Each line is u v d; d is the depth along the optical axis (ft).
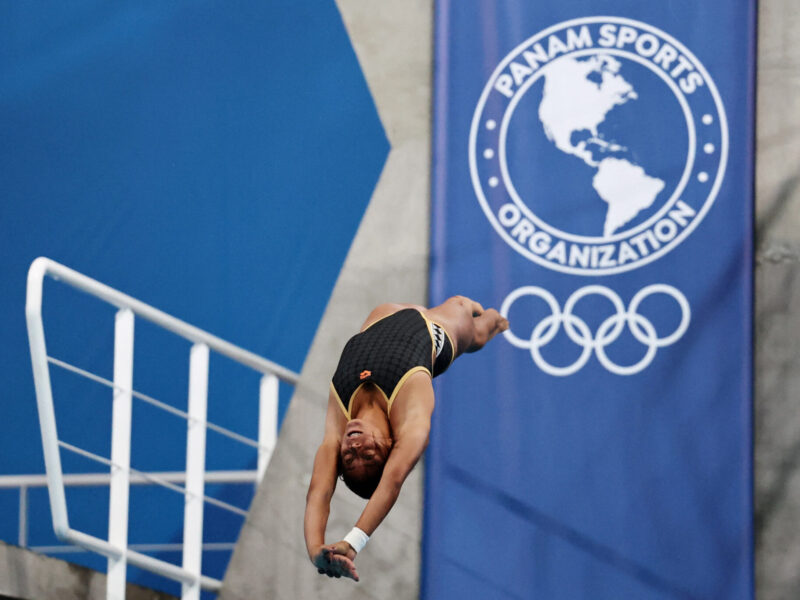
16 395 58.18
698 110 52.37
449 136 53.16
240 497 61.16
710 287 51.08
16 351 58.23
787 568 48.88
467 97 53.36
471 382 50.98
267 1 57.67
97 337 58.23
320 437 51.34
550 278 51.80
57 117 58.80
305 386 52.01
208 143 57.82
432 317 42.86
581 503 49.52
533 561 49.03
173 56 58.23
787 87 52.29
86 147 58.59
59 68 58.95
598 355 50.96
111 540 42.39
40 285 40.16
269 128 57.41
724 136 52.11
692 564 48.60
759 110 52.37
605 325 51.21
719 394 50.16
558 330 51.31
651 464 49.75
